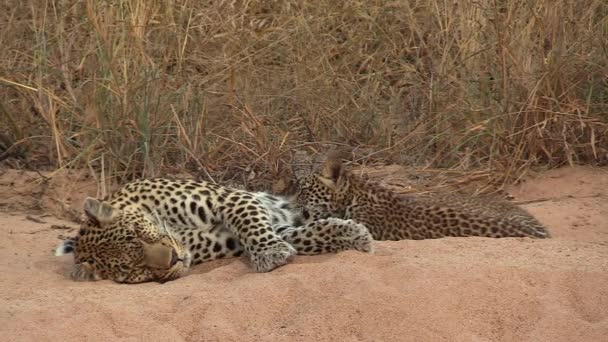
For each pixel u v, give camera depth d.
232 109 13.22
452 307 8.31
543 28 12.93
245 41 14.18
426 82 13.92
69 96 12.88
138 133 12.36
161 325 8.18
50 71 13.17
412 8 14.80
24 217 11.49
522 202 11.97
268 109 13.73
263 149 12.75
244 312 8.33
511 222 10.28
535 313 8.31
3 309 8.36
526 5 13.09
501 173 12.46
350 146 13.50
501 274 8.73
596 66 13.07
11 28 13.88
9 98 13.37
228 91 13.46
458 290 8.48
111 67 12.44
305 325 8.13
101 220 9.25
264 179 12.53
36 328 8.08
